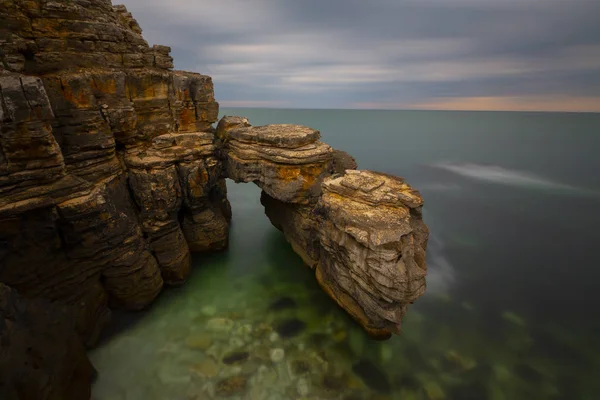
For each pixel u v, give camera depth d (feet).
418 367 53.98
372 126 416.05
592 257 97.35
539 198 148.66
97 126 53.31
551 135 324.60
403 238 46.01
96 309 53.52
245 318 61.21
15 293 39.99
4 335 34.27
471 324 67.41
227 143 75.31
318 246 68.54
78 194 47.73
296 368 50.93
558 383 54.08
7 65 45.34
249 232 99.04
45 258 46.06
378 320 51.80
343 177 60.23
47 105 41.98
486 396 50.19
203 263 77.46
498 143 279.08
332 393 47.57
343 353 54.29
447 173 190.90
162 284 64.23
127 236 56.39
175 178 63.87
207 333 57.00
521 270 90.38
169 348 53.47
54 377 36.70
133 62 63.46
